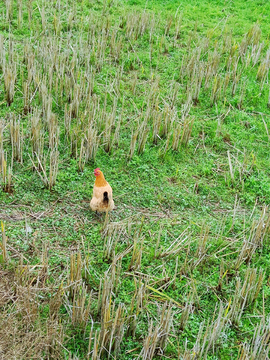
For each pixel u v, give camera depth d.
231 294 5.89
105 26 11.78
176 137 8.29
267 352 4.80
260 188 7.86
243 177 8.03
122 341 5.13
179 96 9.85
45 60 9.62
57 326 4.84
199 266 6.25
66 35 11.38
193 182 7.88
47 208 6.81
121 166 7.92
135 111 9.21
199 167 8.22
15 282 5.16
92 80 9.51
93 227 6.59
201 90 10.26
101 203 6.47
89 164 7.84
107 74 10.12
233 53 11.38
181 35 12.39
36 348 4.61
